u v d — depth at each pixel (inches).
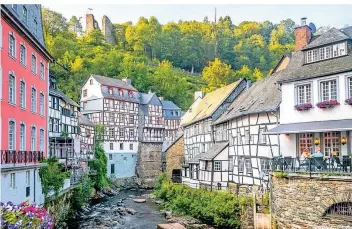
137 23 3213.6
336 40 727.7
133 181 2001.7
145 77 2731.3
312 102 743.1
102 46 3002.0
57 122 1254.3
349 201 561.9
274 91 925.8
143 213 1137.4
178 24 3196.4
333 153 710.5
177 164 1653.5
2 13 597.6
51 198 795.4
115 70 2669.8
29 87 768.9
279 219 671.1
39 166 716.7
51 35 2751.0
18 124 691.4
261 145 899.4
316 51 770.2
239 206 866.8
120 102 2000.5
